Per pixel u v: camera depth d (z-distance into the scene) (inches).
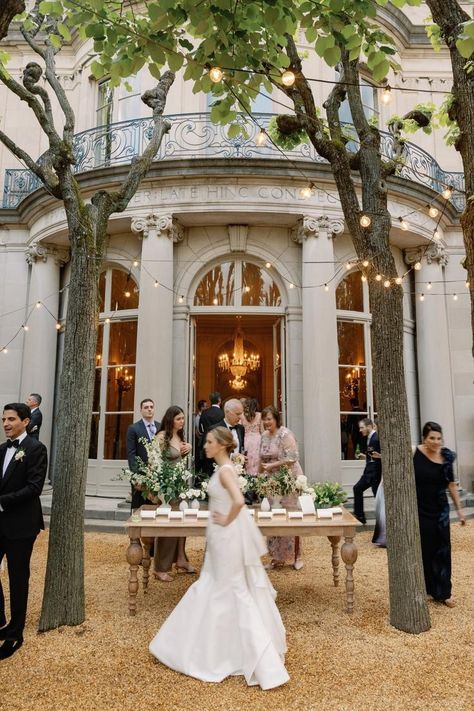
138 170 195.6
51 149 175.9
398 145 251.4
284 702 111.3
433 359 400.8
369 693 115.0
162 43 148.0
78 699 112.8
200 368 612.1
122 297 381.1
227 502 132.3
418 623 149.1
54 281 410.3
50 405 397.1
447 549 175.5
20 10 122.0
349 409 368.8
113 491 352.5
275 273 370.9
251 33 155.5
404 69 465.7
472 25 102.3
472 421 417.4
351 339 380.5
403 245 412.5
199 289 370.9
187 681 120.4
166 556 198.1
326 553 241.3
